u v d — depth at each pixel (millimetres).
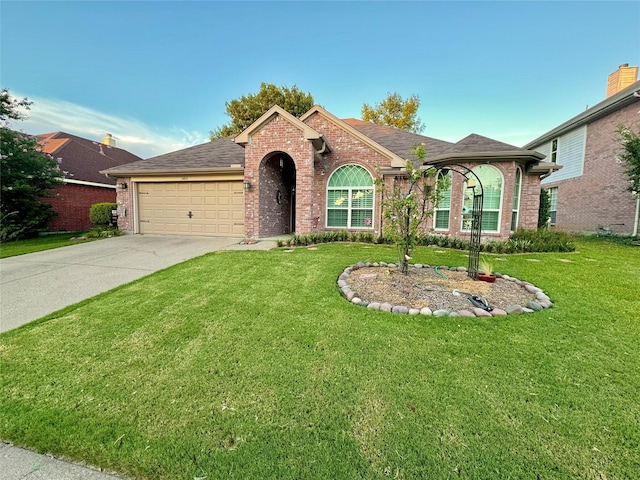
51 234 13625
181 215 12344
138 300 4766
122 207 12781
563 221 16859
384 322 3848
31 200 12164
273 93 24688
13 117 11766
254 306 4441
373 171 11320
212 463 1901
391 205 6527
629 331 3604
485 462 1866
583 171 15391
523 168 10445
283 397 2498
